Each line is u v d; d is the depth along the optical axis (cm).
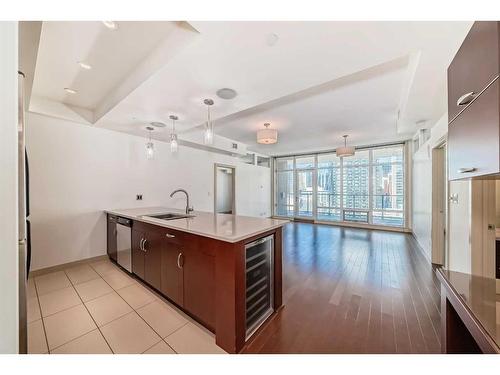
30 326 186
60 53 196
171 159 461
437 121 343
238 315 159
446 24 131
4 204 72
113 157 365
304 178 793
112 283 268
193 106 258
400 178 609
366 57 164
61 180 311
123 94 241
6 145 73
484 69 89
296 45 150
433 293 247
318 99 322
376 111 368
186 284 197
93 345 164
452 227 254
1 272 71
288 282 278
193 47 153
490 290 115
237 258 160
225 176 662
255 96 231
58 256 307
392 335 176
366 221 664
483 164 90
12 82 74
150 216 278
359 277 293
